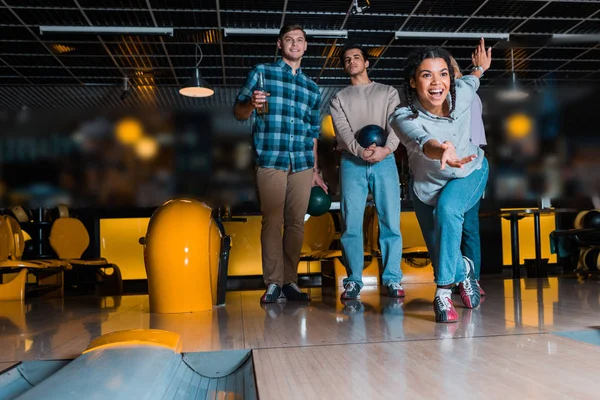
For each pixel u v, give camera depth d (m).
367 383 1.19
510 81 9.59
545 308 2.47
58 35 7.67
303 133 3.43
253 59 8.89
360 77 3.50
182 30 7.60
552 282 4.30
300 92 3.39
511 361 1.36
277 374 1.31
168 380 1.24
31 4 6.70
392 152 3.37
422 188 2.41
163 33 7.48
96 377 1.07
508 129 11.55
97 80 9.96
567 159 11.39
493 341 1.66
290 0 6.66
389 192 3.37
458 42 8.23
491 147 11.52
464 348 1.56
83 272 6.84
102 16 7.08
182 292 2.83
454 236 2.21
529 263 6.21
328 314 2.53
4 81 9.88
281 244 3.34
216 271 3.10
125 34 7.55
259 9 6.94
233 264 7.21
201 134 11.91
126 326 2.30
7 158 11.62
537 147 11.51
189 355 1.61
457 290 3.54
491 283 4.30
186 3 6.74
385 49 8.48
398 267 3.41
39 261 4.65
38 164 11.65
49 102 11.20
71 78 9.81
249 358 1.59
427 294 3.52
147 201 11.66
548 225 9.28
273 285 3.29
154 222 2.92
